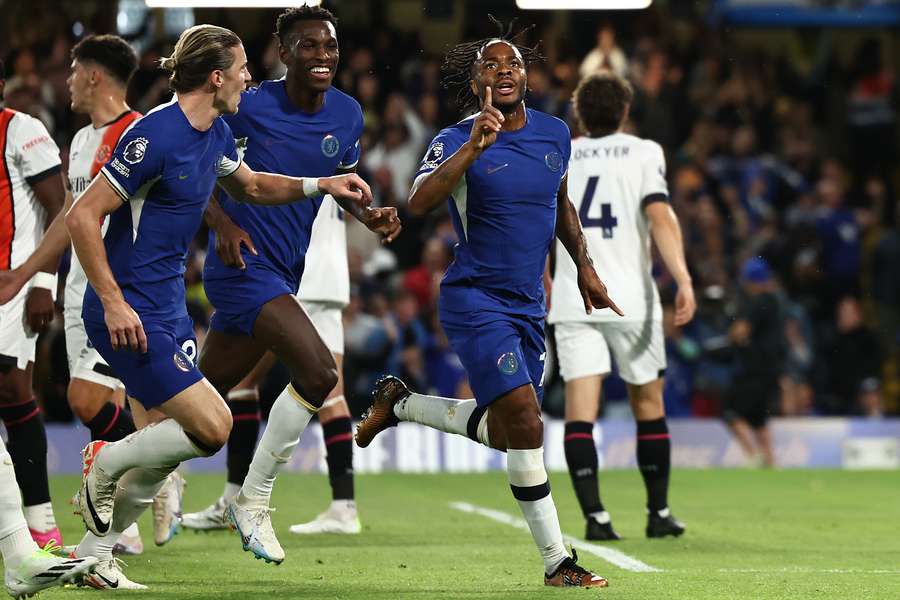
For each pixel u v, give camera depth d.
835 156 71.25
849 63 75.31
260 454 20.47
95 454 18.50
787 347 51.62
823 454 48.03
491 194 19.50
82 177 23.41
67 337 23.48
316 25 21.95
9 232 22.66
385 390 22.22
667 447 26.84
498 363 19.30
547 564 19.42
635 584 19.56
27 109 45.28
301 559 22.84
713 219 55.28
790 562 22.97
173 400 18.19
